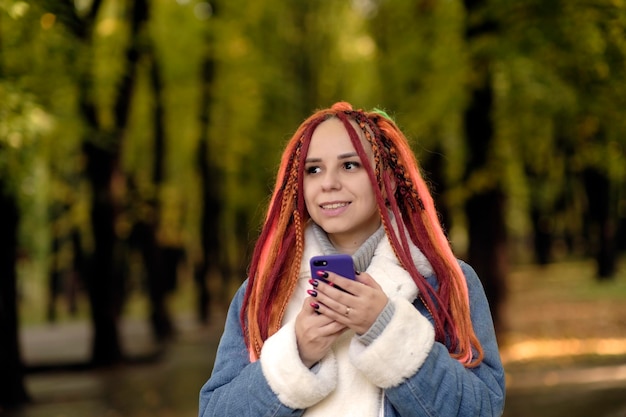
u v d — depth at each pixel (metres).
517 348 12.23
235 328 2.17
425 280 2.00
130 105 13.90
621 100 11.01
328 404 1.97
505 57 10.68
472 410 1.88
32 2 9.17
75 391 11.20
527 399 8.44
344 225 2.04
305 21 21.66
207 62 19.52
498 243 12.12
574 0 10.64
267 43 20.38
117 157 13.63
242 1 19.17
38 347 18.41
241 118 21.20
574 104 10.74
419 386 1.86
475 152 11.63
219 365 2.11
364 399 1.97
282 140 2.55
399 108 12.50
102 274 13.62
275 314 2.06
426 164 12.97
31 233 24.72
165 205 20.56
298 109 21.61
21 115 8.44
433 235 2.06
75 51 10.45
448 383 1.87
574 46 10.85
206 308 22.23
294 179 2.11
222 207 24.28
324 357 1.96
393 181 2.11
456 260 2.06
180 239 24.95
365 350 1.86
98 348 13.64
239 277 26.28
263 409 1.91
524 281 27.19
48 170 15.62
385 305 1.87
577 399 8.20
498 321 12.11
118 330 13.84
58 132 10.48
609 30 10.66
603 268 23.81
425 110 11.84
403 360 1.85
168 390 11.12
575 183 26.53
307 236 2.12
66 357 15.72
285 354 1.90
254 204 23.31
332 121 2.10
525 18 10.84
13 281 10.01
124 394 10.85
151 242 18.67
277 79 20.62
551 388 9.02
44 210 22.59
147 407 9.75
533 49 10.80
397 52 13.74
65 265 27.23
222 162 21.88
